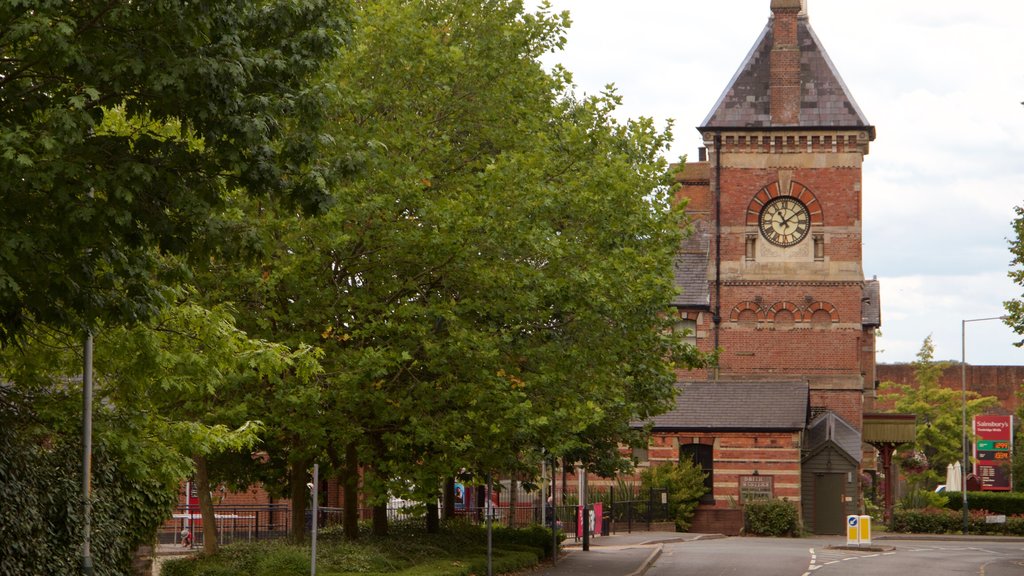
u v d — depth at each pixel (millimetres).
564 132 27875
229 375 22203
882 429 59375
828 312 61031
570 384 26438
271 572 23031
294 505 26938
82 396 17359
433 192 24984
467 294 24656
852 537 41969
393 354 22797
